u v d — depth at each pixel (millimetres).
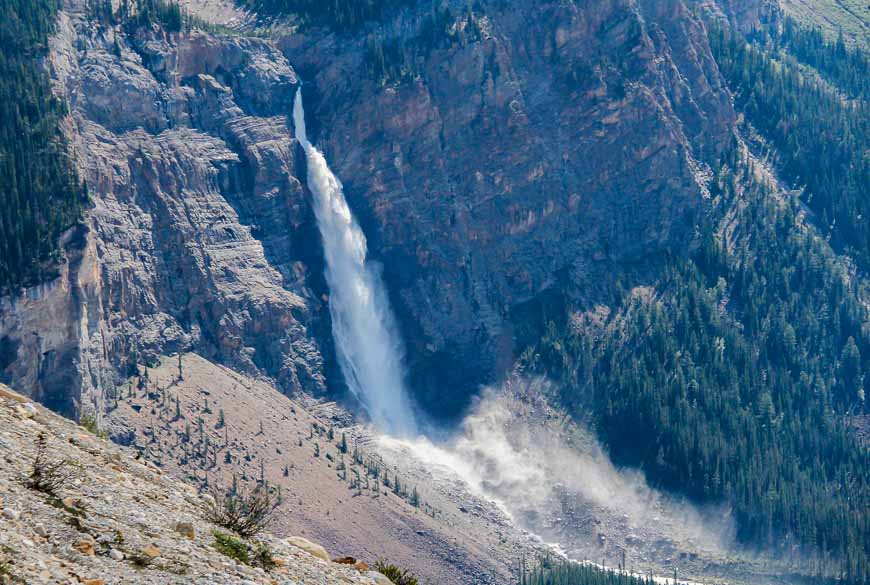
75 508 66500
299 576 71812
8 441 71500
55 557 60781
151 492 74000
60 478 68250
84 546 62688
